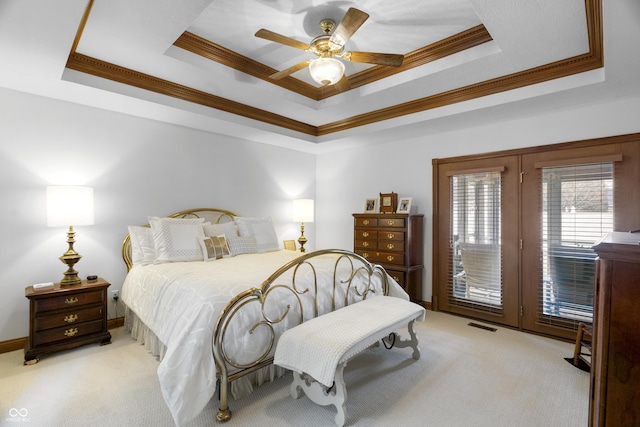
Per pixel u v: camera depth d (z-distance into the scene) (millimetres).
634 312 791
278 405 1962
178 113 3281
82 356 2605
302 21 2330
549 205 3170
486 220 3594
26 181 2805
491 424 1789
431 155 4062
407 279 3785
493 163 3531
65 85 2592
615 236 1139
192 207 3928
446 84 2990
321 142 4582
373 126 3900
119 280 3326
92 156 3154
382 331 2043
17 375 2289
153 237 3227
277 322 2061
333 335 1864
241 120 3682
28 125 2801
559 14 1892
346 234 5074
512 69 2660
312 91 3596
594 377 956
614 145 2814
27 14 1730
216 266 2869
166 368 1635
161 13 1925
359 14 1810
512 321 3383
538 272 3221
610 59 2102
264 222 4160
